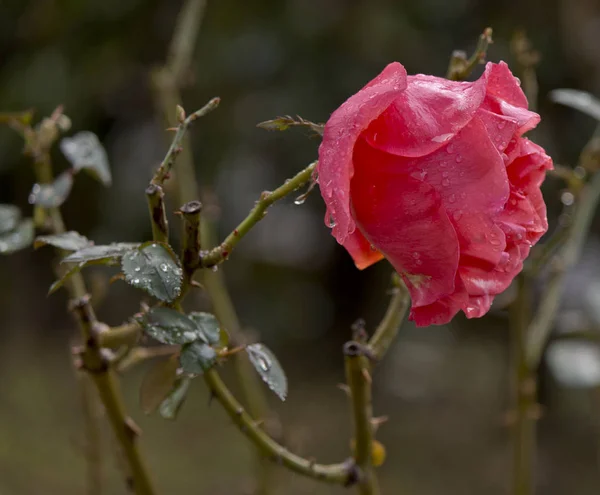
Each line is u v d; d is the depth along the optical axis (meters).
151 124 3.31
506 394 3.19
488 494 2.45
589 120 2.92
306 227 3.89
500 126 0.91
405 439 2.90
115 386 0.98
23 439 2.46
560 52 2.89
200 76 2.93
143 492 0.99
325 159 0.90
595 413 1.57
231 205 3.33
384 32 2.91
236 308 3.55
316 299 3.76
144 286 0.91
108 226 3.29
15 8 3.19
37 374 3.09
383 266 3.69
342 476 0.96
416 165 0.90
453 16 2.98
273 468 1.12
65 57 3.05
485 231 0.90
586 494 2.47
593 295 1.22
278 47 2.96
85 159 1.03
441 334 3.72
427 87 0.91
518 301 1.09
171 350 1.01
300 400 3.13
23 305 3.64
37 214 1.03
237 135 3.00
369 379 0.95
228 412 0.95
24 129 1.03
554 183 2.84
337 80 2.95
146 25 3.05
